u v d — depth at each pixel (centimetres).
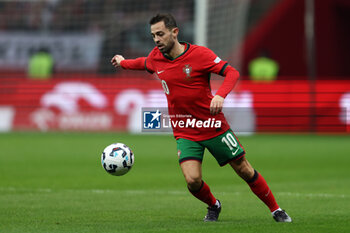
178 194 3350
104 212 2666
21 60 9588
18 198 3158
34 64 9488
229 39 8138
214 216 2419
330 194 3353
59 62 9531
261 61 10131
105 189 3591
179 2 8962
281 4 10556
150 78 8231
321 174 4453
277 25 10550
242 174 2295
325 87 7888
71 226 2280
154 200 3095
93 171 4562
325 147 6544
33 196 3244
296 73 10650
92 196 3256
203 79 2252
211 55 2230
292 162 5253
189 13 8950
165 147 6506
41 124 8231
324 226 2195
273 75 10088
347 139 7412
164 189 3600
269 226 2197
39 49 9550
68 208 2791
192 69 2227
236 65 9075
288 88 7819
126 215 2575
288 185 3822
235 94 7556
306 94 7831
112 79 8119
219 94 2158
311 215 2562
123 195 3300
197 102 2250
